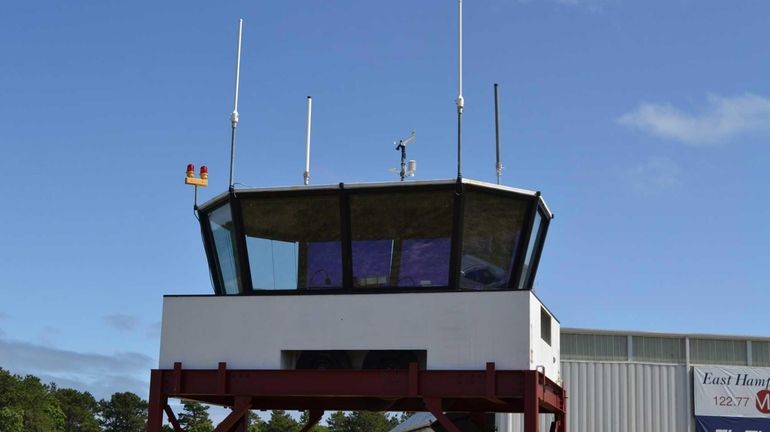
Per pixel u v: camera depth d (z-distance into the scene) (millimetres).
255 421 173750
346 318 20859
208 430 166500
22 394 162500
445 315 20391
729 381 44406
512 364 19906
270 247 22203
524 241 21891
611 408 44312
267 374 21016
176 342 21578
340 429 180250
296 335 21047
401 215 21594
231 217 22500
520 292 20156
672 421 44250
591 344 44938
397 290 21406
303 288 21891
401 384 20375
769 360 44844
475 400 25016
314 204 22000
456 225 21266
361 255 21719
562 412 24656
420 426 46594
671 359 44875
